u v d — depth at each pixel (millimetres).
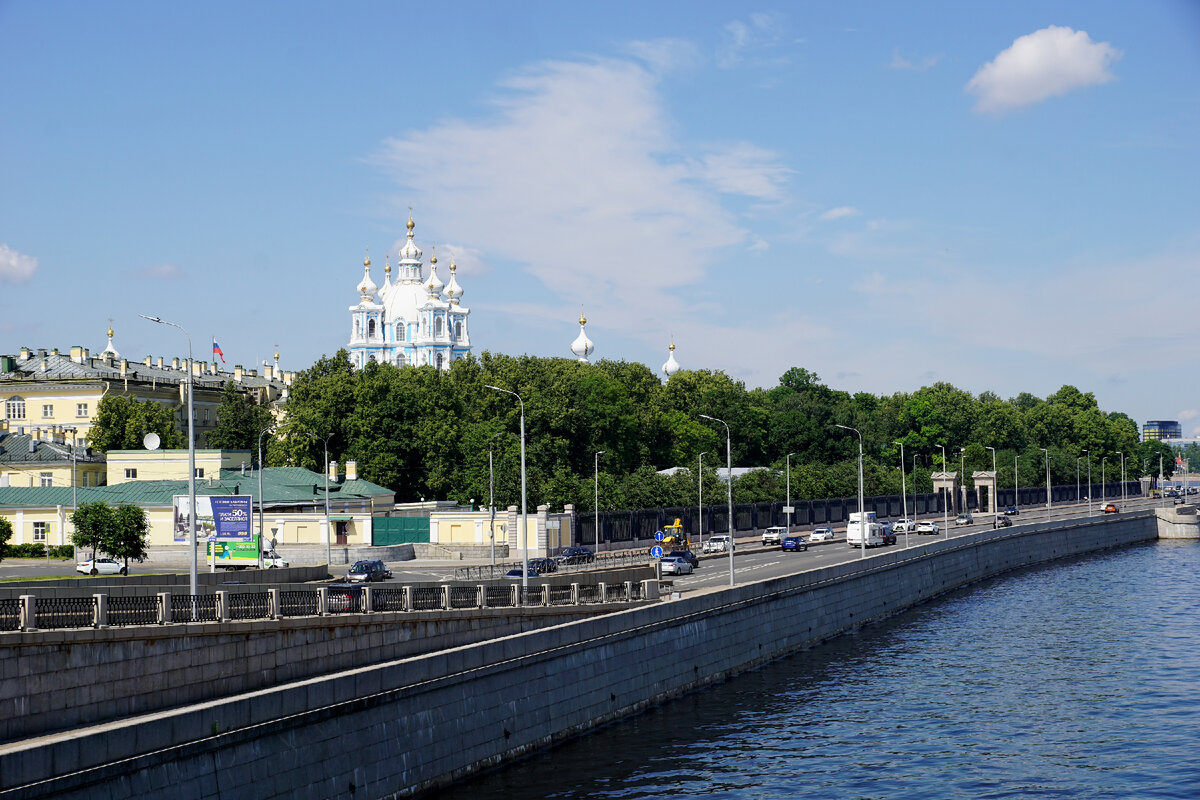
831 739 54938
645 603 72438
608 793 46156
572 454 165250
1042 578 130125
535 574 88812
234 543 91250
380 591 53156
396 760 42500
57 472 144875
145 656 41312
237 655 45156
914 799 46312
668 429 194000
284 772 37219
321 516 119812
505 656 49719
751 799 45969
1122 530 179625
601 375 174500
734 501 156125
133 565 107250
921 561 112375
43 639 37688
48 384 180000
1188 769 50312
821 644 83438
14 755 29016
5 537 107312
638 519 134750
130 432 158625
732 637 71500
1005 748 53750
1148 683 68000
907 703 62812
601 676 57062
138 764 32125
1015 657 77062
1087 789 47625
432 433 148625
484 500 137250
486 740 48000
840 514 178750
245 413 183375
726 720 58500
